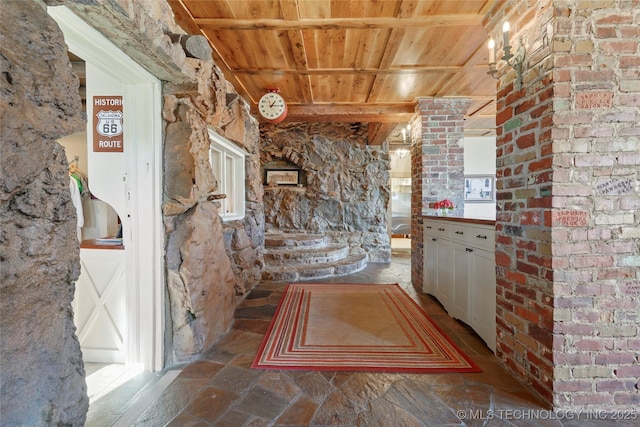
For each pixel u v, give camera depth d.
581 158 1.32
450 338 2.11
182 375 1.65
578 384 1.36
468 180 5.67
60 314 0.85
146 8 1.27
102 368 1.72
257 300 2.94
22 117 0.73
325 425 1.27
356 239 5.18
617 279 1.33
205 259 1.92
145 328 1.70
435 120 3.28
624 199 1.31
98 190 1.73
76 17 1.12
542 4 1.37
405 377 1.63
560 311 1.35
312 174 5.15
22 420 0.74
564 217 1.33
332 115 3.62
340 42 2.20
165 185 1.73
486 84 2.93
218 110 2.19
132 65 1.48
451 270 2.54
